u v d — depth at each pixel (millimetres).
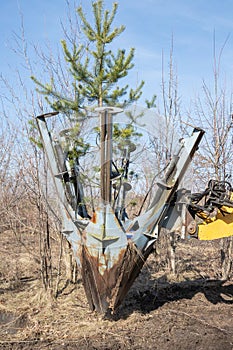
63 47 5836
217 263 8445
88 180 5176
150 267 8086
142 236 4734
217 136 7422
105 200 4570
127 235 4715
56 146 5094
